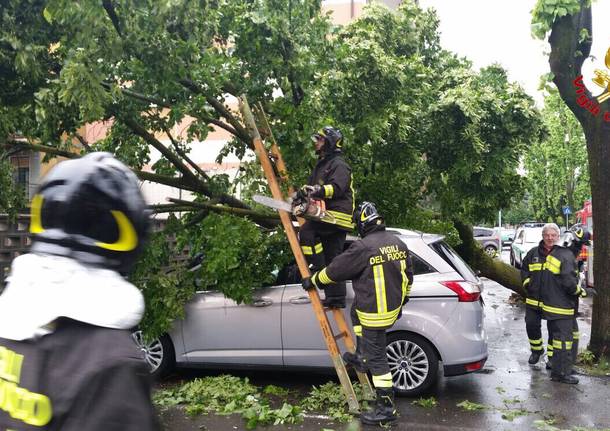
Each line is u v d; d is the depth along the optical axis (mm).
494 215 8695
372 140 6734
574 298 6613
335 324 6000
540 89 7199
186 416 5270
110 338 1179
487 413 5410
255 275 6184
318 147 5438
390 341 5930
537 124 7609
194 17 5281
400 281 5090
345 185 5266
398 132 6949
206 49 5801
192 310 6410
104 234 1280
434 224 9430
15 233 7629
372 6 8141
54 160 7500
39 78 5535
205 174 7160
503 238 38469
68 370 1145
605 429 5012
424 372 5855
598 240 7250
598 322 7266
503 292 15523
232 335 6297
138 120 6516
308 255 5426
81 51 4934
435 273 5973
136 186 1351
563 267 6508
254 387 6043
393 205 8094
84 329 1185
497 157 7527
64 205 1259
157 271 6297
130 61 5559
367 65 6508
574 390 6211
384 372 5035
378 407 5059
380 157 7578
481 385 6426
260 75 6168
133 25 5180
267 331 6191
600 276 7230
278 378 6715
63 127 5902
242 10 6031
